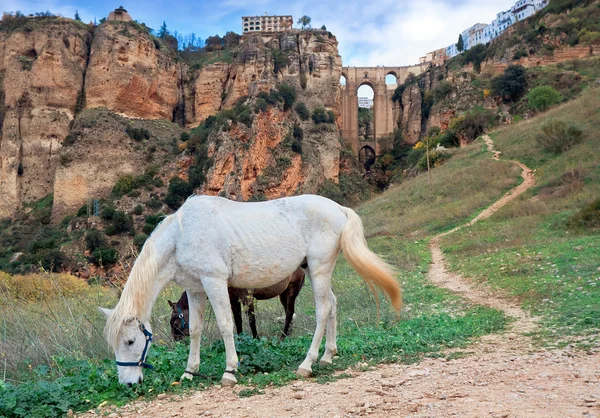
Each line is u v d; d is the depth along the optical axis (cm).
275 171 7644
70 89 8694
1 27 9275
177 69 10069
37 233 7069
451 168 4512
